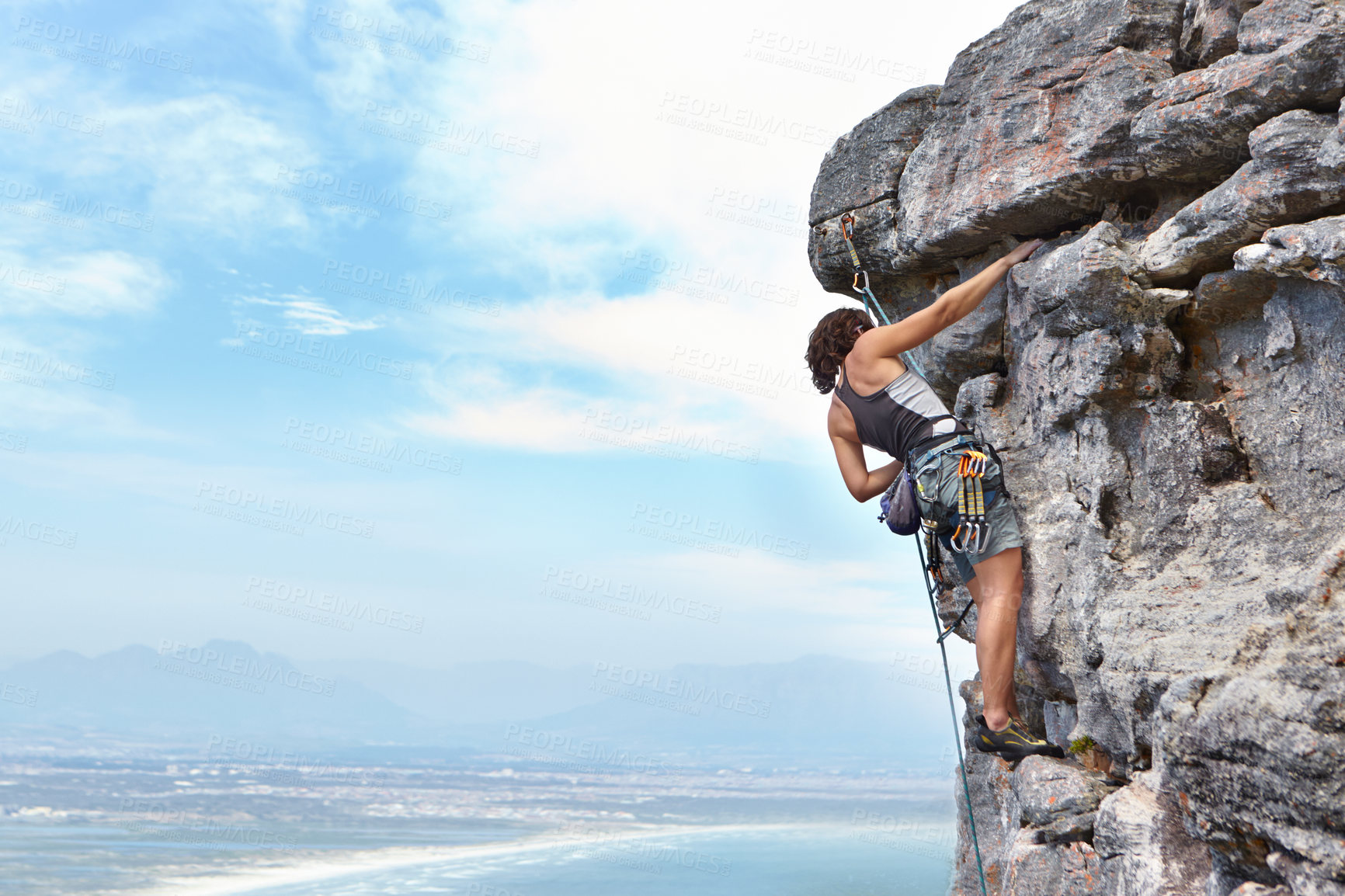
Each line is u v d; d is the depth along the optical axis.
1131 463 3.37
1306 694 2.11
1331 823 1.98
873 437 3.58
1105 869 2.95
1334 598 2.30
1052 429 3.62
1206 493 3.15
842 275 4.79
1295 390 3.00
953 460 3.33
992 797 4.64
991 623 3.50
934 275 4.50
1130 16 3.47
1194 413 3.18
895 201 4.40
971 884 4.78
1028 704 4.33
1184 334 3.38
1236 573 3.00
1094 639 3.28
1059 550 3.54
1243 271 2.98
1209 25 3.36
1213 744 2.26
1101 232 3.28
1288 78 2.81
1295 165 2.75
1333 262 2.62
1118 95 3.42
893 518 3.53
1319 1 2.79
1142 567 3.23
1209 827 2.31
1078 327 3.40
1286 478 3.01
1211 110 3.03
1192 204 3.12
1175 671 2.87
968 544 3.33
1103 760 3.40
